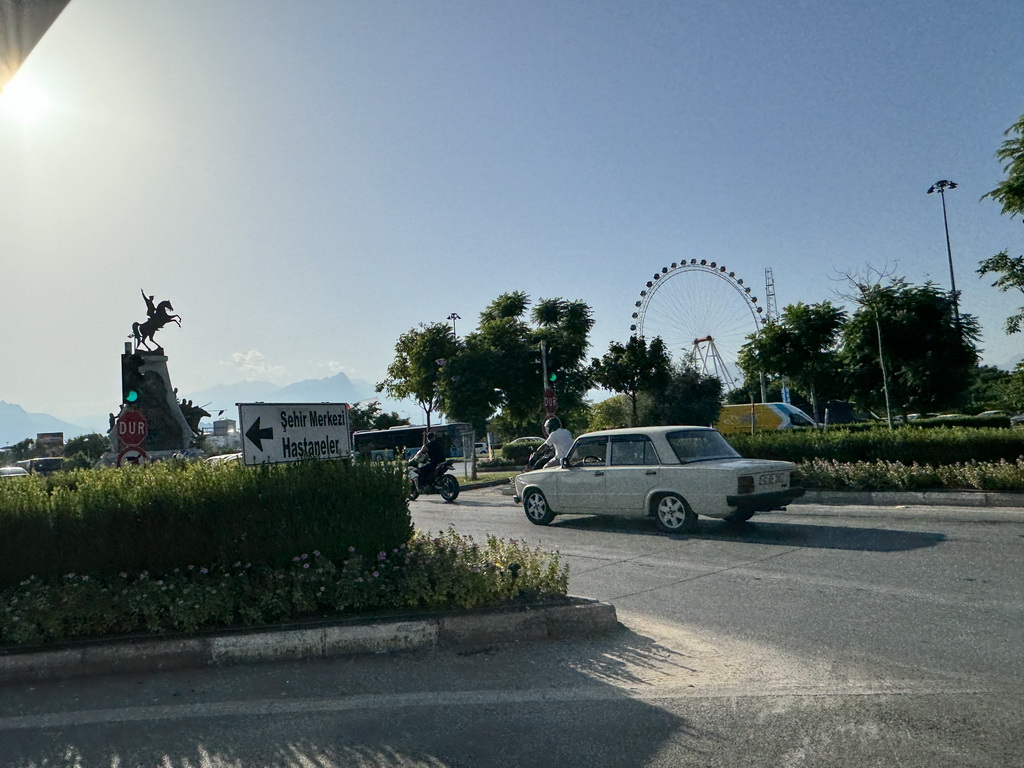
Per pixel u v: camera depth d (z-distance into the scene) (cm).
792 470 1208
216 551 716
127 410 1273
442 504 2119
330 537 730
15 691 566
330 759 428
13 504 704
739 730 445
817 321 3244
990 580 779
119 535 707
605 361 3912
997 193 1712
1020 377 2994
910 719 448
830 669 547
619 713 479
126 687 563
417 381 4166
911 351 3116
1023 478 1381
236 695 537
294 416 816
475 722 473
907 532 1095
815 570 885
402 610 673
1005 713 449
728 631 661
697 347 4809
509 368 4016
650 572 938
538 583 716
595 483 1320
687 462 1223
